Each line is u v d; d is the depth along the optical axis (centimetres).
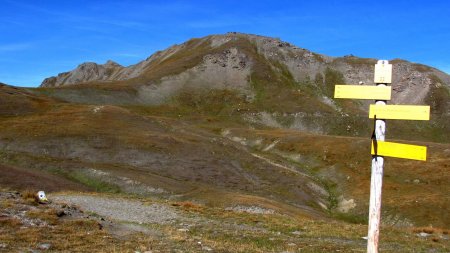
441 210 6450
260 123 18762
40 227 2084
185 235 2408
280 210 5166
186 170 7288
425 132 19238
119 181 5994
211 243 2172
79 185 5653
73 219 2422
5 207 2361
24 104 10275
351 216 6650
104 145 7731
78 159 7156
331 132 18138
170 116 17812
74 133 8075
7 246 1680
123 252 1745
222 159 8269
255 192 6812
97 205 3353
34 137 7694
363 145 10244
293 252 2156
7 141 7450
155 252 1817
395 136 18550
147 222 2811
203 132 11856
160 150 7894
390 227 3462
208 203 5331
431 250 2614
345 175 8738
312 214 5803
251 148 12125
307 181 8056
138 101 18875
